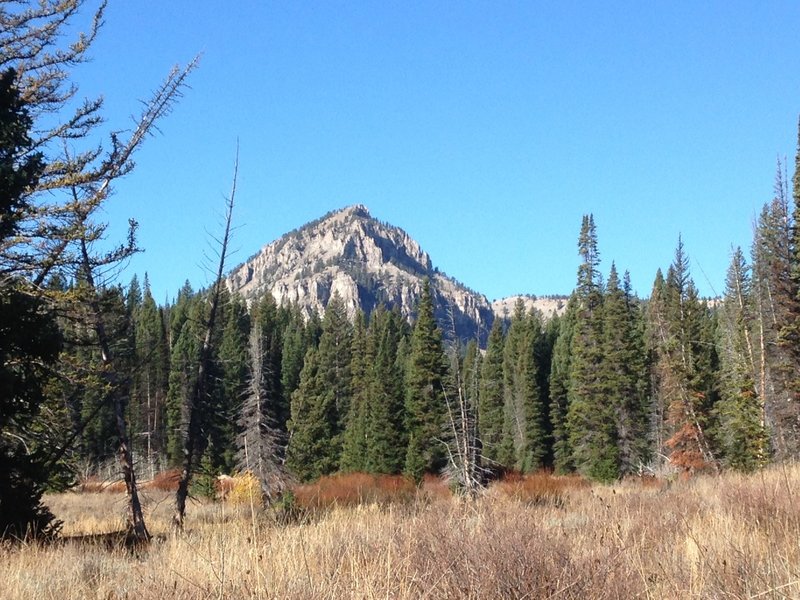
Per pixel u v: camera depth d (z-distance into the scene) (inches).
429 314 1883.6
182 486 699.4
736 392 1266.0
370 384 2107.5
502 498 410.3
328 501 680.4
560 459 2256.4
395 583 201.2
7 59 650.8
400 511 326.6
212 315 759.1
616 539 253.6
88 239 611.5
